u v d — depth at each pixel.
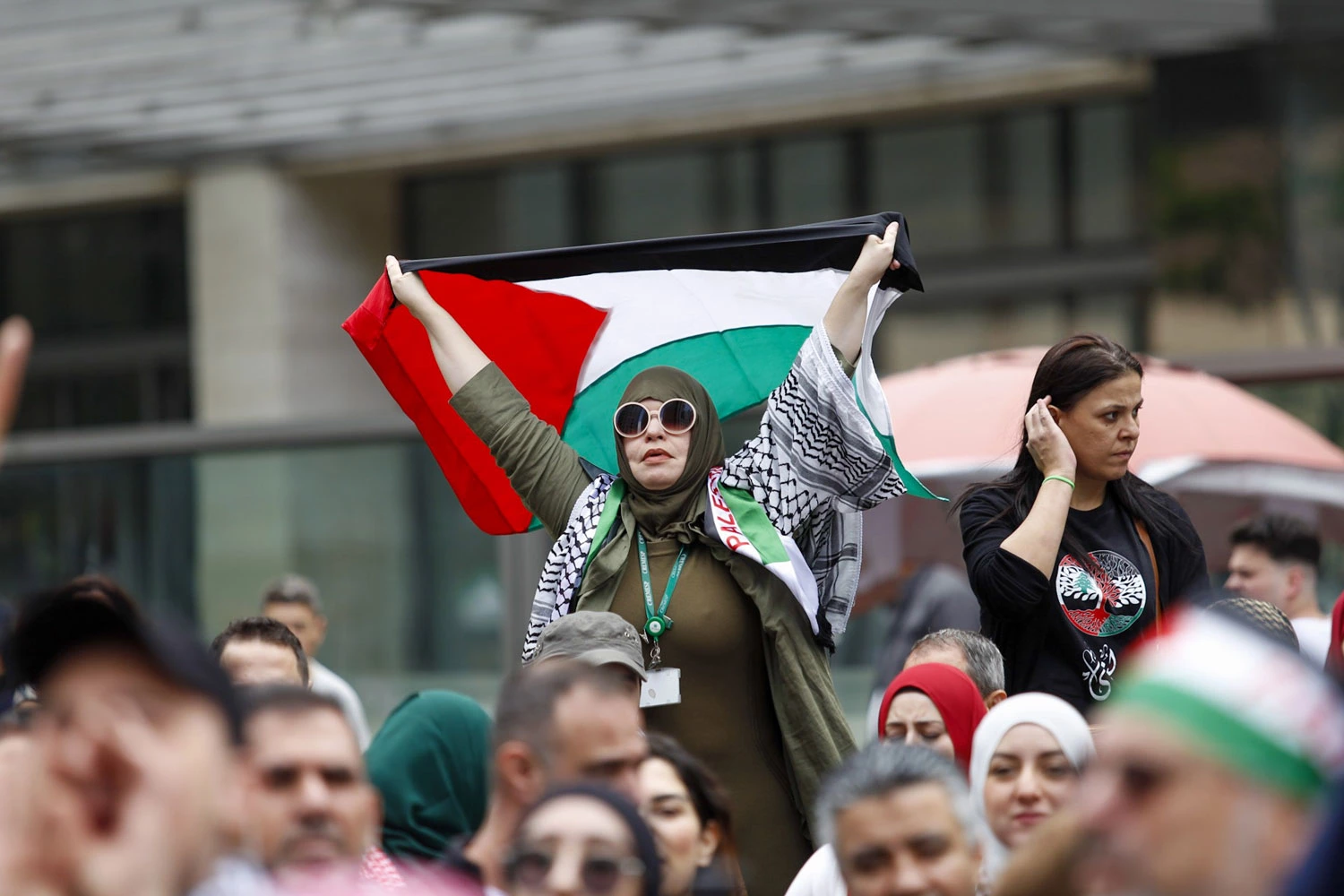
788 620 15.31
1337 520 25.69
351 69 40.84
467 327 17.89
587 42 38.94
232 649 16.50
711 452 15.75
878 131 47.62
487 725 14.66
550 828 8.55
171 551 31.11
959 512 15.80
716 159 48.88
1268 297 40.03
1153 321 42.78
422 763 14.31
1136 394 15.00
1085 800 5.66
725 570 15.48
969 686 14.58
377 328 17.64
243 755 8.91
